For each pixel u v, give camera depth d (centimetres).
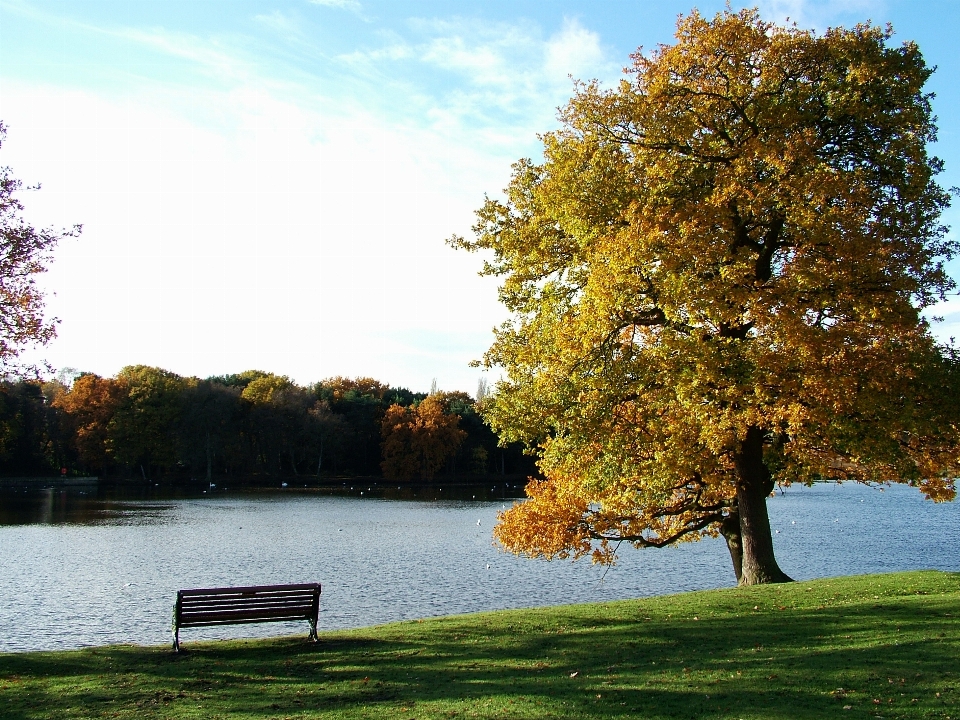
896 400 1504
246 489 9956
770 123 1602
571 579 3212
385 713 923
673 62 1711
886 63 1581
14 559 3775
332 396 12581
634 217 1584
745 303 1515
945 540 4575
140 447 10044
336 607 2681
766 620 1394
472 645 1324
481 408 2002
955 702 828
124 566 3591
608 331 1706
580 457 1778
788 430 1620
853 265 1485
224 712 948
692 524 2145
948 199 1678
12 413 9888
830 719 802
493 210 2102
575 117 1855
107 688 1070
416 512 6738
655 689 965
